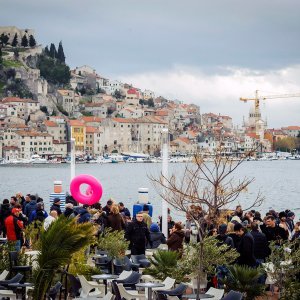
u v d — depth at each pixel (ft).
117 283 65.62
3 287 66.44
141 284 64.03
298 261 69.67
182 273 72.28
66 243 55.36
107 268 79.36
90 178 125.18
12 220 93.66
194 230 92.84
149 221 104.17
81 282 66.54
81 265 74.69
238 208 105.81
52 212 92.89
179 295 62.69
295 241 72.43
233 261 73.31
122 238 81.76
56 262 55.21
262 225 90.79
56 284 65.82
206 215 74.33
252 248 73.61
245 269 67.41
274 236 83.82
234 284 67.26
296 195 388.78
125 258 78.59
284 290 68.69
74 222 56.70
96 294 67.05
